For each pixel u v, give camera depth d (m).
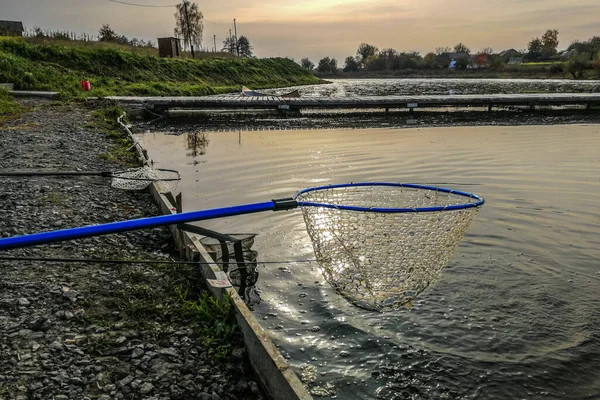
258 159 14.38
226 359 4.30
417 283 4.35
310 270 6.62
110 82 33.66
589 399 4.33
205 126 23.12
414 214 4.13
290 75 68.25
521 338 5.14
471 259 6.95
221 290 4.96
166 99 26.91
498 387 4.45
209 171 12.73
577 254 7.12
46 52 34.34
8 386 3.66
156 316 4.85
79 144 13.61
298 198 4.62
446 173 12.27
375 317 5.51
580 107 31.34
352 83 76.12
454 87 57.69
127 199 8.85
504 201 9.73
